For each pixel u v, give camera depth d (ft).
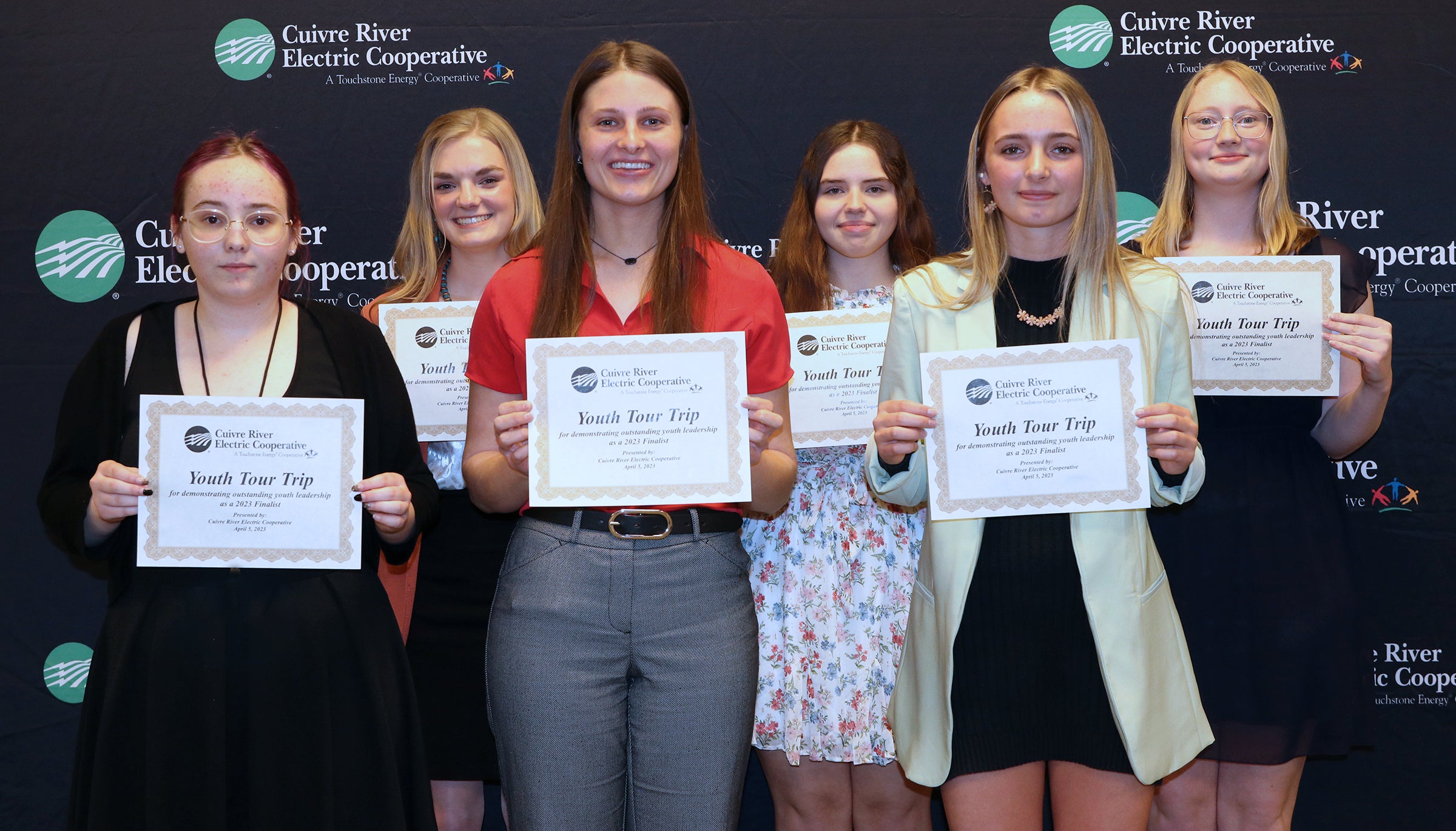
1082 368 6.03
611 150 5.99
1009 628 6.15
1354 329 7.26
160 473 5.85
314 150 9.92
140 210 9.87
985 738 6.13
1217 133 7.60
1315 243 7.75
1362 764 9.73
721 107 9.93
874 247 8.46
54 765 9.78
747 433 5.86
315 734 5.86
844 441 8.01
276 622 5.87
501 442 5.89
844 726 7.85
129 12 9.85
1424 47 9.75
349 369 6.41
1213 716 7.40
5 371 9.81
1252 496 7.44
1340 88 9.77
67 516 5.90
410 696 6.35
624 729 6.04
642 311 6.23
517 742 5.87
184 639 5.78
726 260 6.37
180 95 9.87
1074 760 6.12
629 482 5.82
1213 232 7.96
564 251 6.18
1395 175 9.75
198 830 5.69
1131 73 9.87
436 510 6.65
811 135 9.94
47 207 9.84
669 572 5.88
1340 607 7.33
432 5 9.90
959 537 6.17
